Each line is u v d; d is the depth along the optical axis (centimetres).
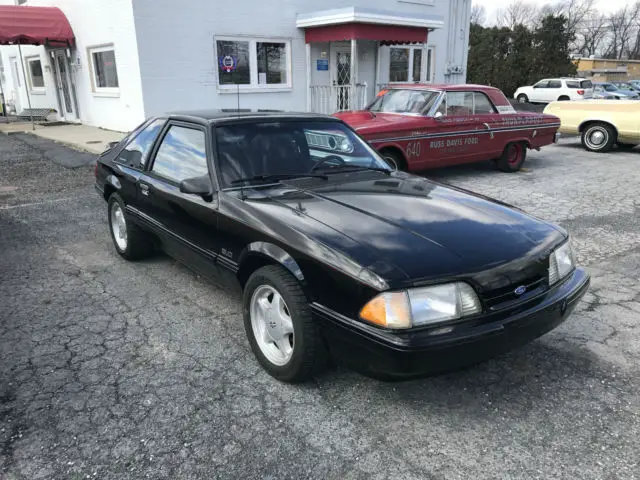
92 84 1459
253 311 320
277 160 376
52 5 1593
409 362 243
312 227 290
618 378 316
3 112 1997
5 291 437
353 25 1294
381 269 252
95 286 448
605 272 493
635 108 1201
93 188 825
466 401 293
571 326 383
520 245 288
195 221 368
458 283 255
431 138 826
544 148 1348
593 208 722
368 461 246
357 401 291
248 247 314
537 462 246
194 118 397
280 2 1348
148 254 502
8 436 260
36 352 340
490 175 961
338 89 1511
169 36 1202
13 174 931
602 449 255
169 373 317
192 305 411
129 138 496
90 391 298
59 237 585
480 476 238
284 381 305
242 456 248
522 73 3647
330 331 268
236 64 1317
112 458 246
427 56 1745
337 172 387
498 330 256
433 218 308
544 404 290
